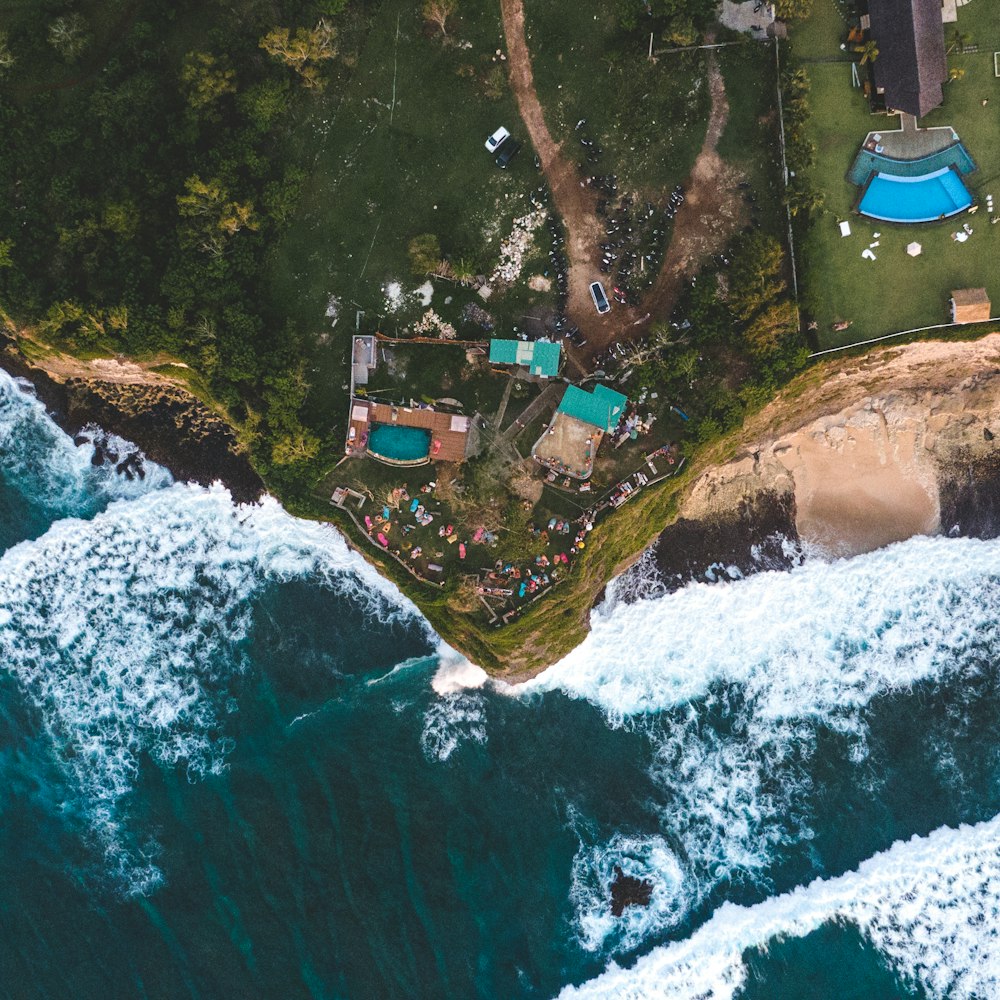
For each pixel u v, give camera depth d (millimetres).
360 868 48406
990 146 45031
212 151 45375
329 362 47156
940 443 49625
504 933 48281
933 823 49688
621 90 45500
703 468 47875
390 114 46375
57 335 46750
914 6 42625
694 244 45750
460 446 46438
